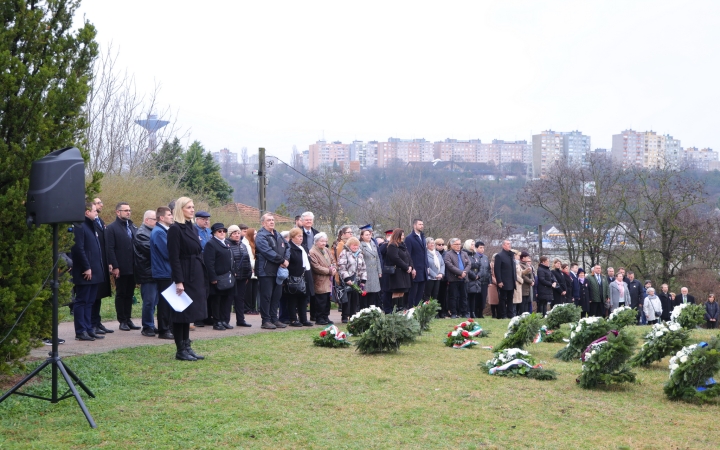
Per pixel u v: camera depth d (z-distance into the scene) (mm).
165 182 26344
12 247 7062
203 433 5941
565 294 19609
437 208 40406
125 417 6371
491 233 42094
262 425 6164
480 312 17516
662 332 9398
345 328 12891
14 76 7051
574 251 39594
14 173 7121
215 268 11859
